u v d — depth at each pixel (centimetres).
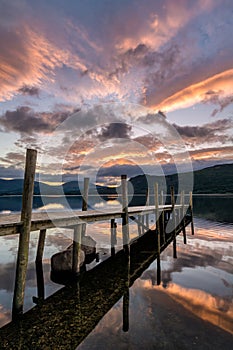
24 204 435
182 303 423
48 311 407
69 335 329
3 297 472
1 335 334
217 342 305
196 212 2359
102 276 595
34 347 305
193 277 563
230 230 1282
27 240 432
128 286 516
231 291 475
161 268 646
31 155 445
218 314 380
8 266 681
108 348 296
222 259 721
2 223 410
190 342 305
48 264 693
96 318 375
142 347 296
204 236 1127
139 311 394
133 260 749
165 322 356
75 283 546
